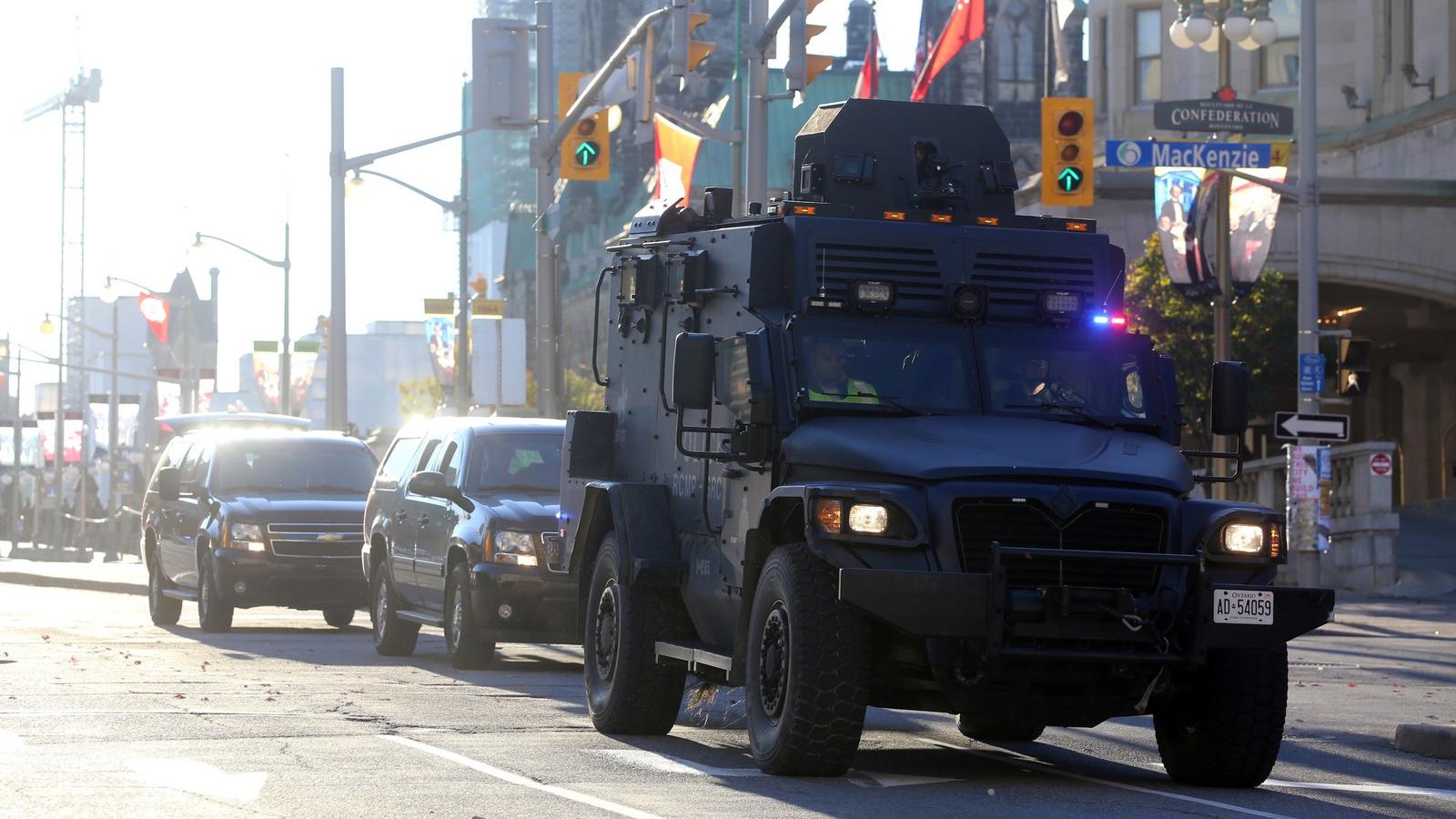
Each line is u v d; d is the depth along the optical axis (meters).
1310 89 120.31
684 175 114.56
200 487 93.25
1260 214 122.00
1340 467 139.25
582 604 52.12
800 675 39.06
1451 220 181.38
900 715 57.31
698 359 42.94
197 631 92.06
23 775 38.78
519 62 108.38
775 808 36.16
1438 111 187.62
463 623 68.94
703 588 45.94
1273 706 40.72
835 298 43.81
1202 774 41.66
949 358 43.81
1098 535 39.16
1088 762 46.66
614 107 105.19
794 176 49.09
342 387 137.50
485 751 44.56
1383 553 134.00
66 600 127.25
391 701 56.53
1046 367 44.19
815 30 91.50
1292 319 185.62
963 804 37.28
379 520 79.50
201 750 43.69
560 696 59.31
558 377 119.44
